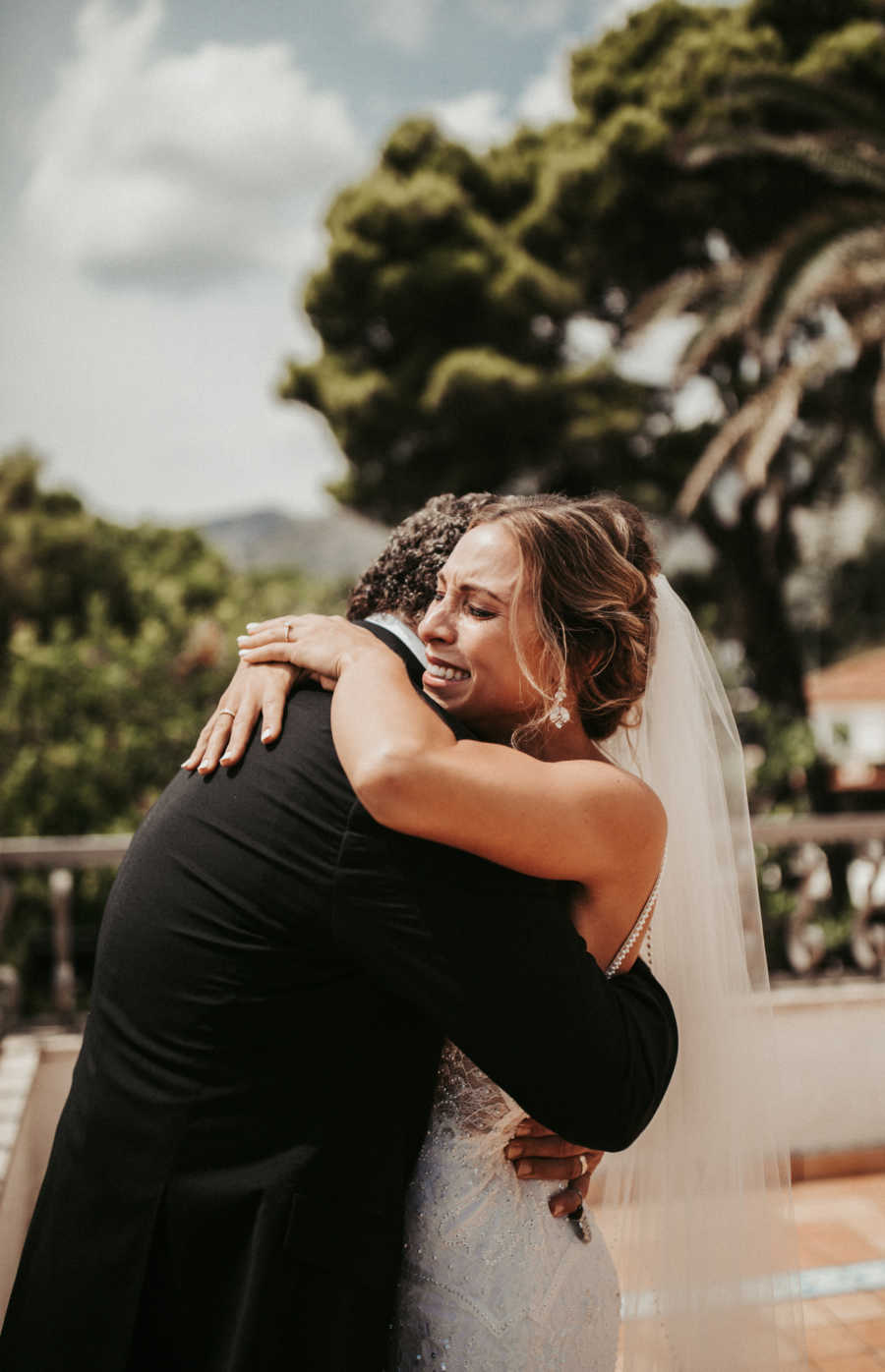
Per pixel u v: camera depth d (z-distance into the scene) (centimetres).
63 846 373
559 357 1770
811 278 1051
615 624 131
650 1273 174
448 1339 126
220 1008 112
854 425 1512
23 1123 295
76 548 2017
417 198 1634
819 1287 304
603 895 122
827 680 1778
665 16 1675
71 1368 110
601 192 1602
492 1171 132
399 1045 117
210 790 121
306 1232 108
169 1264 111
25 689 755
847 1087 392
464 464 1675
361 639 129
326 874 111
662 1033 127
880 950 434
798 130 1514
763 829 423
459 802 109
